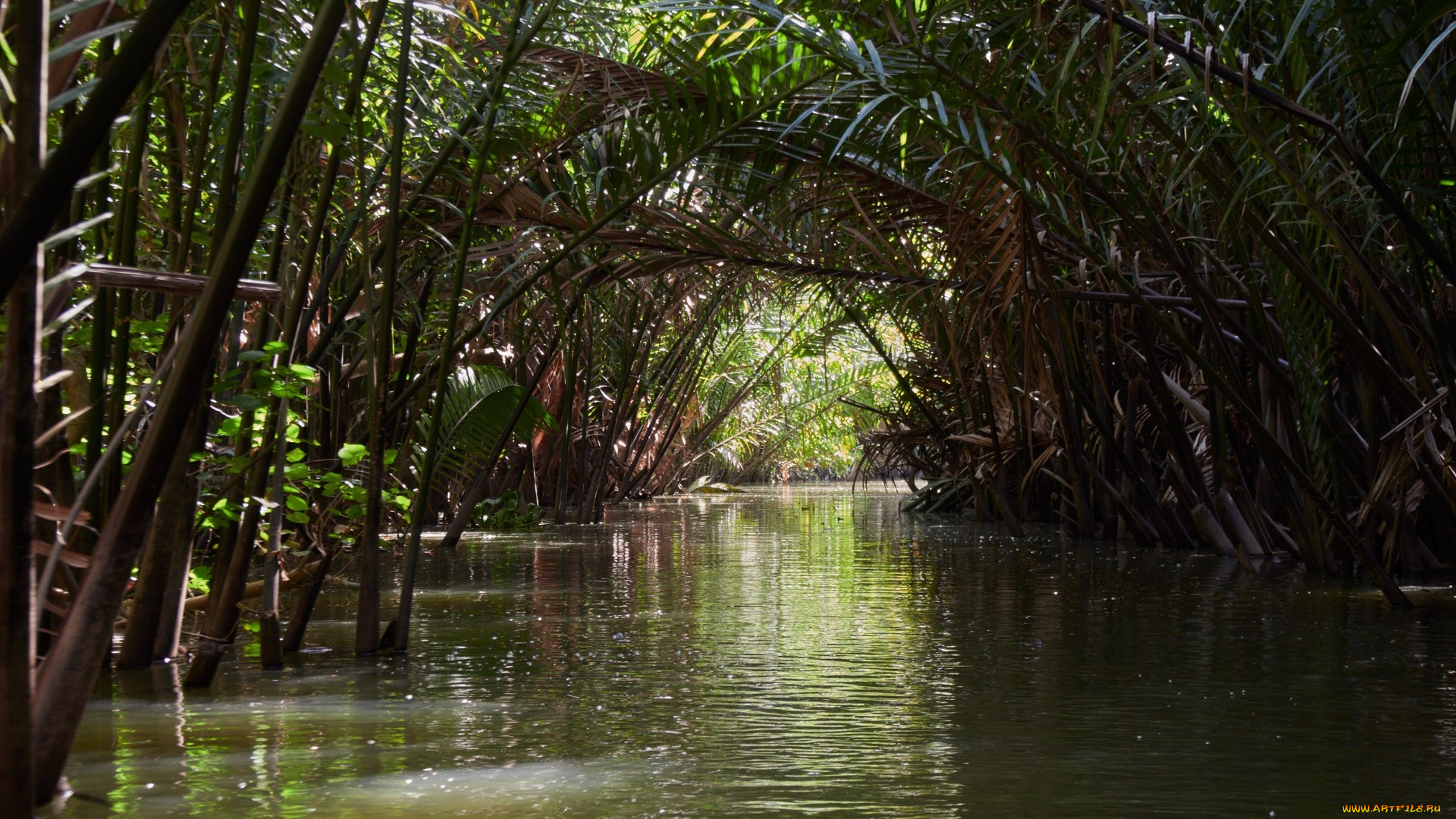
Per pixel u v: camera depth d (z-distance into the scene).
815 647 3.52
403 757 2.19
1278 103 3.22
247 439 3.47
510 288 4.26
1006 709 2.62
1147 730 2.40
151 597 3.18
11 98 1.42
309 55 1.69
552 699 2.74
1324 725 2.44
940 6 3.36
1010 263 4.27
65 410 3.18
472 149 3.76
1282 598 4.68
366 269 3.45
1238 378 5.16
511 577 5.61
